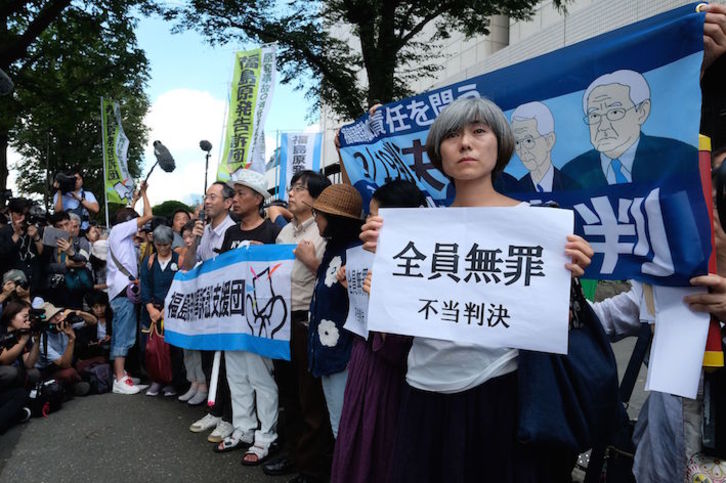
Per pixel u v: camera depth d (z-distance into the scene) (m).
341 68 10.30
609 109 1.57
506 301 1.37
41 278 5.63
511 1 9.47
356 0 9.38
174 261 4.73
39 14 10.43
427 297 1.46
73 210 8.22
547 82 1.72
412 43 10.50
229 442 3.41
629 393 1.94
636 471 1.82
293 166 6.43
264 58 4.75
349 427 2.15
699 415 1.51
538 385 1.36
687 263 1.35
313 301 2.67
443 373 1.47
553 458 1.44
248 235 3.67
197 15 9.53
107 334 5.38
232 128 4.77
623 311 1.90
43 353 4.57
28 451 3.47
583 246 1.32
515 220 1.40
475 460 1.44
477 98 1.50
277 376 3.22
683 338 1.34
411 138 2.24
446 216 1.48
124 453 3.41
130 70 12.28
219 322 3.51
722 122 1.62
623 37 1.54
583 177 1.62
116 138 8.29
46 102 12.15
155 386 4.80
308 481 2.83
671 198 1.40
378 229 1.57
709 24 1.42
